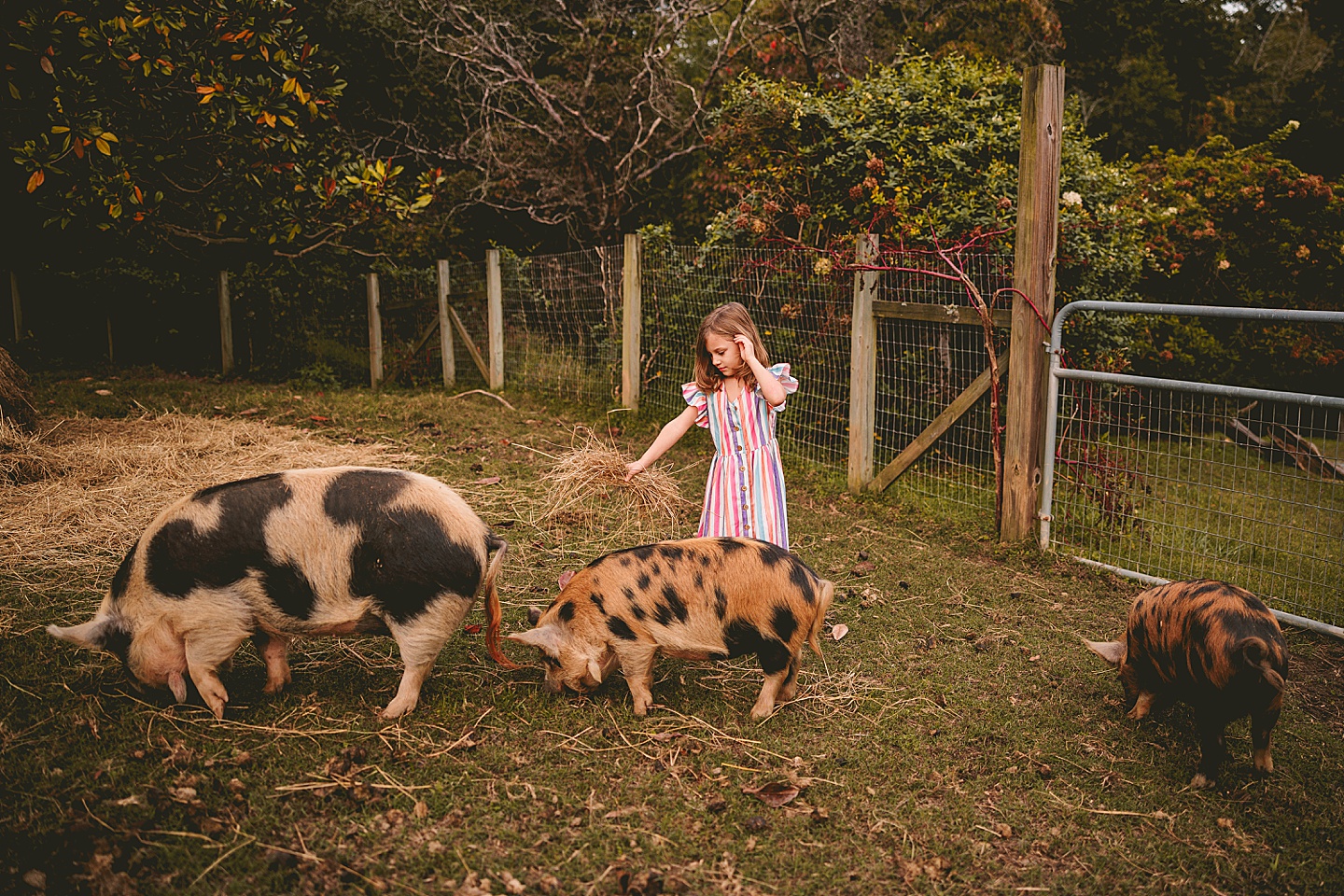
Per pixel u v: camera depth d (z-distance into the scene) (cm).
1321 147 1778
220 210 943
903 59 1037
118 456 633
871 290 637
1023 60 1363
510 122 1462
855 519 605
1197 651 310
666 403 891
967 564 532
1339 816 306
